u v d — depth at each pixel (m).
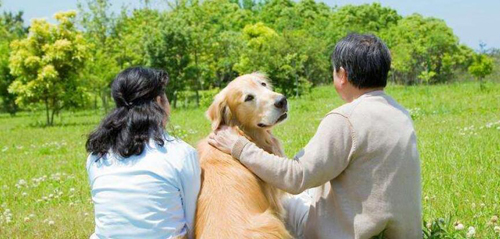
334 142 2.92
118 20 35.56
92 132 3.14
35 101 24.31
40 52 24.03
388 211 2.92
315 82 39.03
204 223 3.04
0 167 10.41
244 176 3.12
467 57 51.25
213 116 3.57
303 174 2.95
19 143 15.80
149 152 2.98
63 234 5.16
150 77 3.17
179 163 2.99
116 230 2.90
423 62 44.06
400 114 3.00
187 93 33.25
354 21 72.50
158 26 31.80
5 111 41.91
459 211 4.77
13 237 5.21
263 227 2.94
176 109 28.80
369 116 2.92
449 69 47.25
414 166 2.97
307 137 10.67
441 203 5.05
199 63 32.06
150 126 3.04
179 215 3.04
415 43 47.34
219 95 3.61
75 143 14.33
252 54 32.97
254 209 3.06
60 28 24.09
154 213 2.91
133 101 3.10
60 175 8.69
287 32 36.59
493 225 4.21
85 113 33.59
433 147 8.23
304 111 19.17
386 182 2.91
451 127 10.83
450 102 17.12
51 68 23.36
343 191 3.02
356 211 2.98
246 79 3.61
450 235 3.66
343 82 3.13
